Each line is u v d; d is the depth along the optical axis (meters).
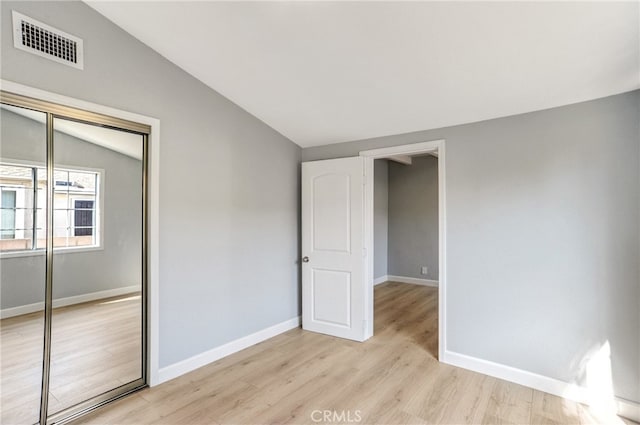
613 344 2.23
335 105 2.99
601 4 1.61
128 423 2.07
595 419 2.12
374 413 2.18
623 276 2.21
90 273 2.28
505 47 2.00
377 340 3.47
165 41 2.41
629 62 1.96
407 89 2.58
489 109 2.64
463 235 2.85
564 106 2.43
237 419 2.11
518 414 2.17
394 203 6.52
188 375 2.68
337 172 3.59
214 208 2.96
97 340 2.30
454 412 2.19
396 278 6.51
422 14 1.84
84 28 2.13
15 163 1.96
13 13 1.84
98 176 2.29
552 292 2.46
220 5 1.98
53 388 2.11
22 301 2.02
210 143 2.93
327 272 3.64
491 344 2.71
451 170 2.93
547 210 2.48
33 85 1.92
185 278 2.72
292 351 3.18
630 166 2.19
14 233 1.98
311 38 2.17
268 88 2.87
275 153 3.63
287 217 3.80
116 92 2.29
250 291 3.32
